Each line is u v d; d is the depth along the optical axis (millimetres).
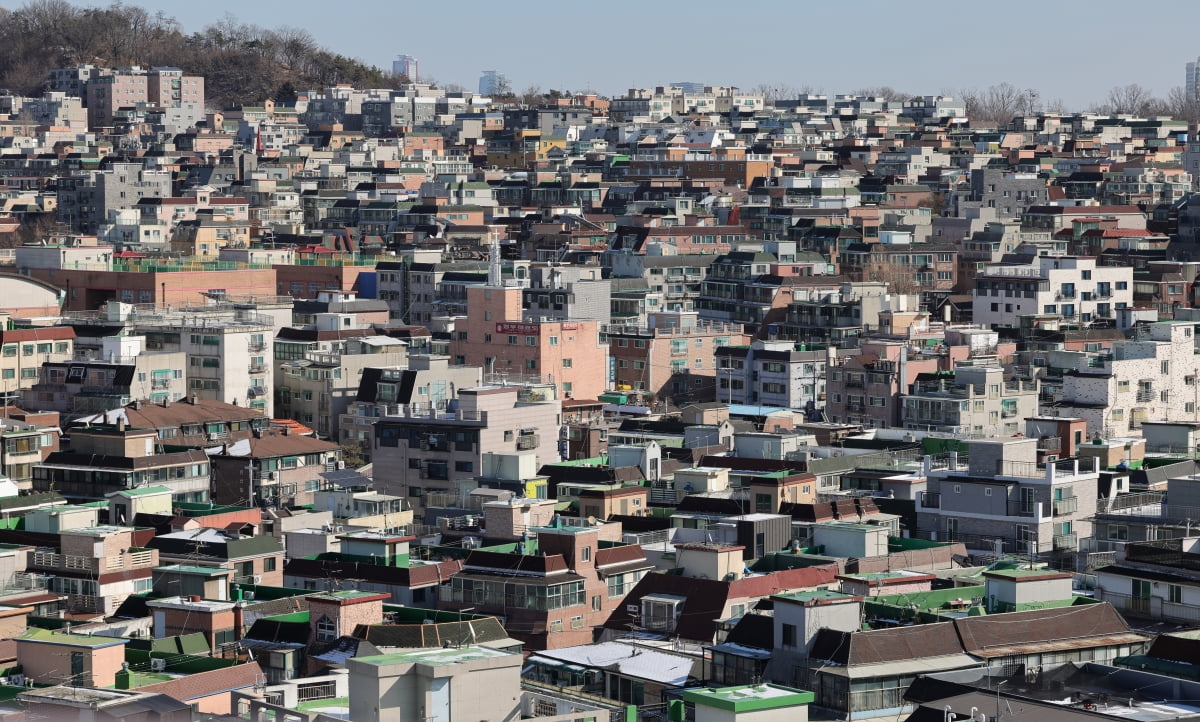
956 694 166375
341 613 198375
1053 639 182625
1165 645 178000
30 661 181750
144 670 182625
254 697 173500
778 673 179875
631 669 189625
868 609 189750
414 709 160625
